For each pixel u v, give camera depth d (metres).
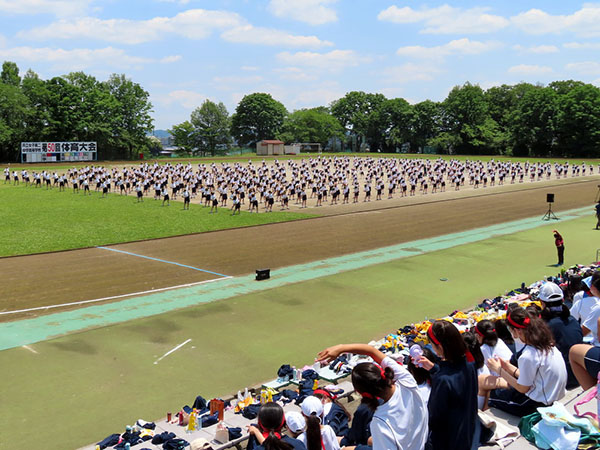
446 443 6.68
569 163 146.38
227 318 23.84
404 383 6.31
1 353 19.80
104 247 39.66
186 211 59.50
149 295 27.39
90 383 17.28
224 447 11.80
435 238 43.88
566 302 18.39
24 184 87.38
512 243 41.59
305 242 41.97
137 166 126.69
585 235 44.84
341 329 22.38
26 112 139.88
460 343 6.73
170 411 15.34
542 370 8.27
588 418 7.73
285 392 14.75
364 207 64.38
